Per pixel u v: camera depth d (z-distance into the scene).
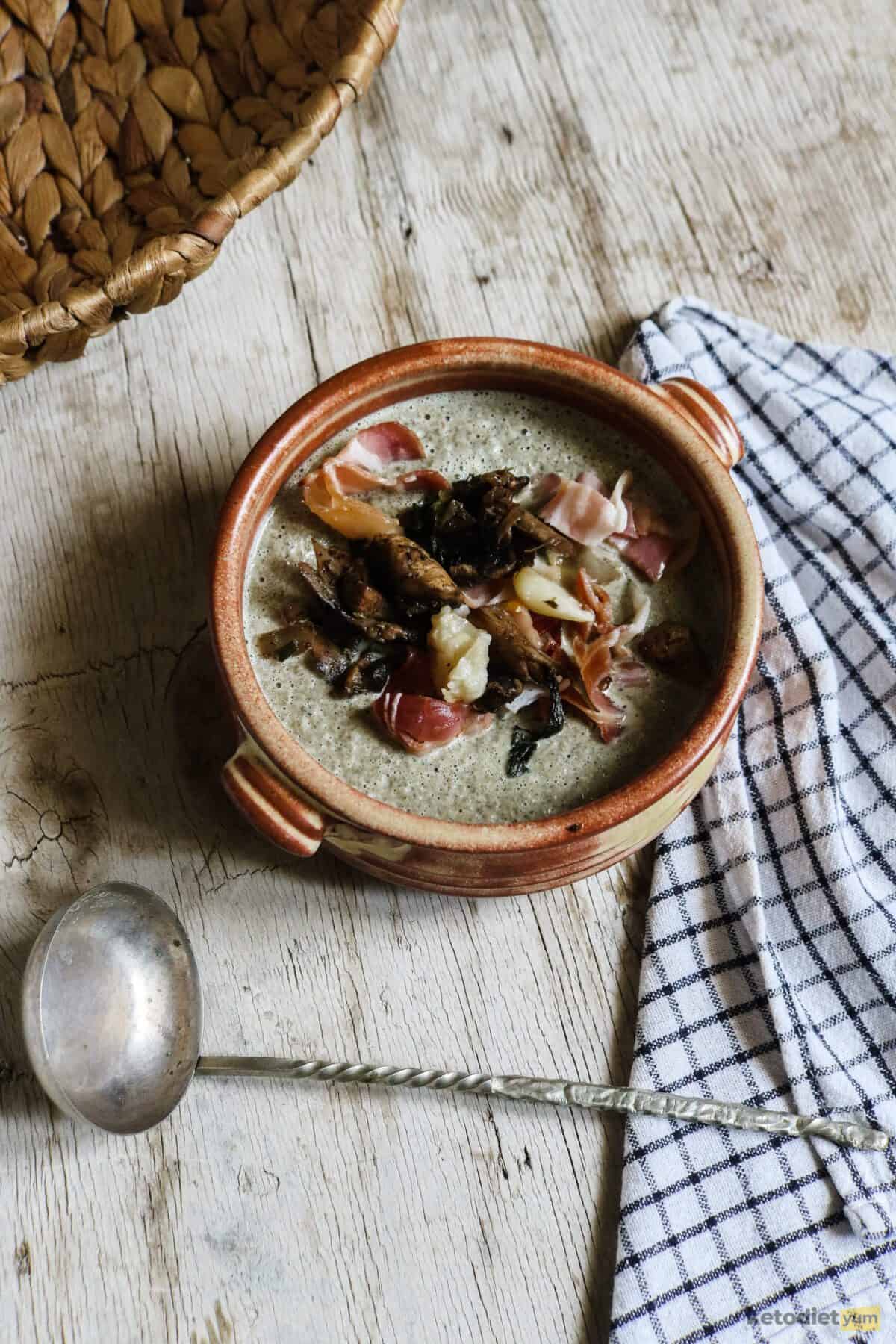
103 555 0.81
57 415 0.82
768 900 0.78
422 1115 0.76
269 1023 0.77
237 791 0.71
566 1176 0.75
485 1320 0.74
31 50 0.82
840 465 0.81
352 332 0.84
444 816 0.72
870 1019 0.76
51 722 0.79
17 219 0.81
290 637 0.73
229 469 0.82
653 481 0.76
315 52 0.80
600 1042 0.77
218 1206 0.75
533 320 0.85
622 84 0.88
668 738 0.73
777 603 0.79
